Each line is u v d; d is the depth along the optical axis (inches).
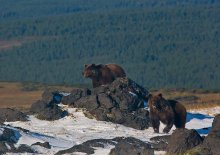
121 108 2719.0
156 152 2023.9
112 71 2999.5
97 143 2204.7
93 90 2842.0
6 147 2156.7
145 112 2723.9
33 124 2667.3
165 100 2571.4
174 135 1971.0
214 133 1925.4
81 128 2605.8
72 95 2829.7
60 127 2618.1
